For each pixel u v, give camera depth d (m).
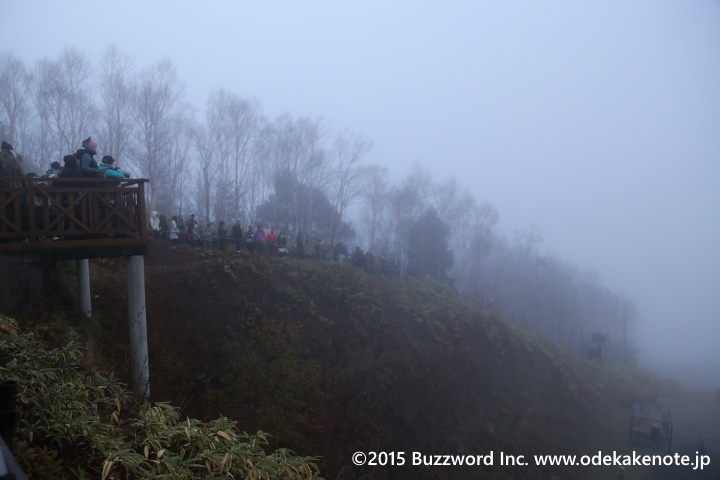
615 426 28.64
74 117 33.00
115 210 10.06
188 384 12.73
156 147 33.66
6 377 6.10
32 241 9.26
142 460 5.23
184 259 20.00
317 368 17.33
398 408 17.62
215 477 5.54
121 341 12.83
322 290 23.12
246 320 17.94
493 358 27.20
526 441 21.56
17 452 4.70
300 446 12.21
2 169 10.23
